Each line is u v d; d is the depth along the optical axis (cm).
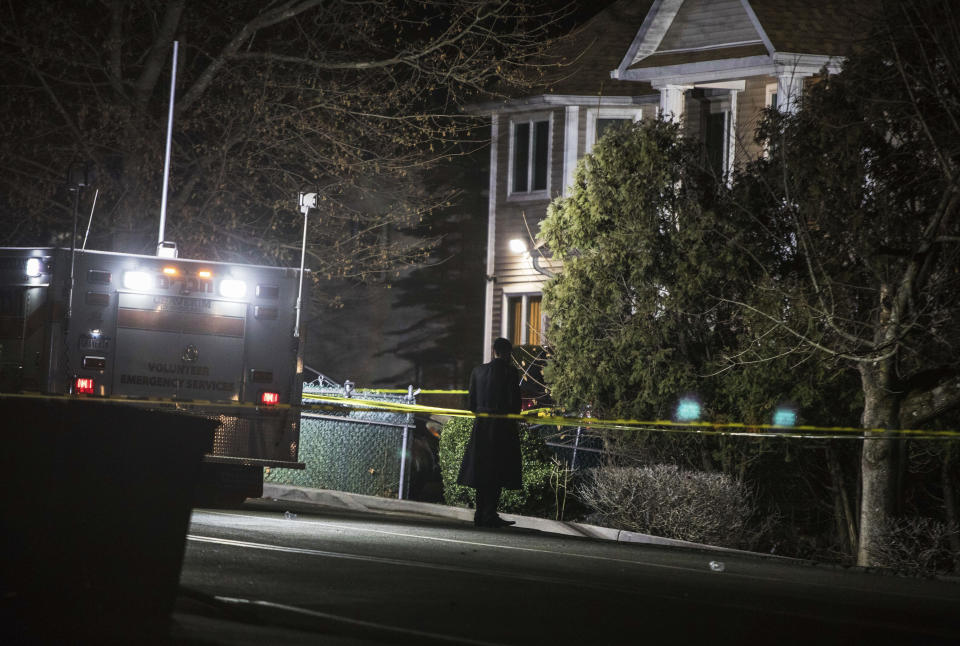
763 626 2552
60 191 8900
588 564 3534
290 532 3834
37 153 8738
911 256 4281
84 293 4922
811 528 5297
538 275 9969
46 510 1950
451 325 10988
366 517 4941
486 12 9438
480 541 4000
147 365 5000
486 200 10812
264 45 9488
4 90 8688
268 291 5175
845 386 5009
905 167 4775
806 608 2906
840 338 4725
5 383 4938
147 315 5009
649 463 5391
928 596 3356
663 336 5378
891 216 4656
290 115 8700
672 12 8975
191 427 2058
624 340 5416
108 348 4947
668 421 5334
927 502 5028
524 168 10194
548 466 5494
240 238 8850
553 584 2995
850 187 4728
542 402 6994
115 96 8619
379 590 2680
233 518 4250
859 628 2620
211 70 8644
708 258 5250
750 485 5244
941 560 4381
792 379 4941
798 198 4862
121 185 8475
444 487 5709
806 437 4416
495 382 4775
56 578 1958
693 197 5434
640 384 5506
